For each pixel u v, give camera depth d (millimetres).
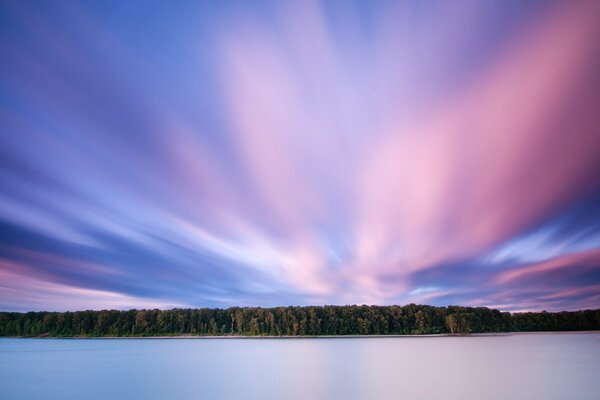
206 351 125625
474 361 87000
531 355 100562
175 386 57719
